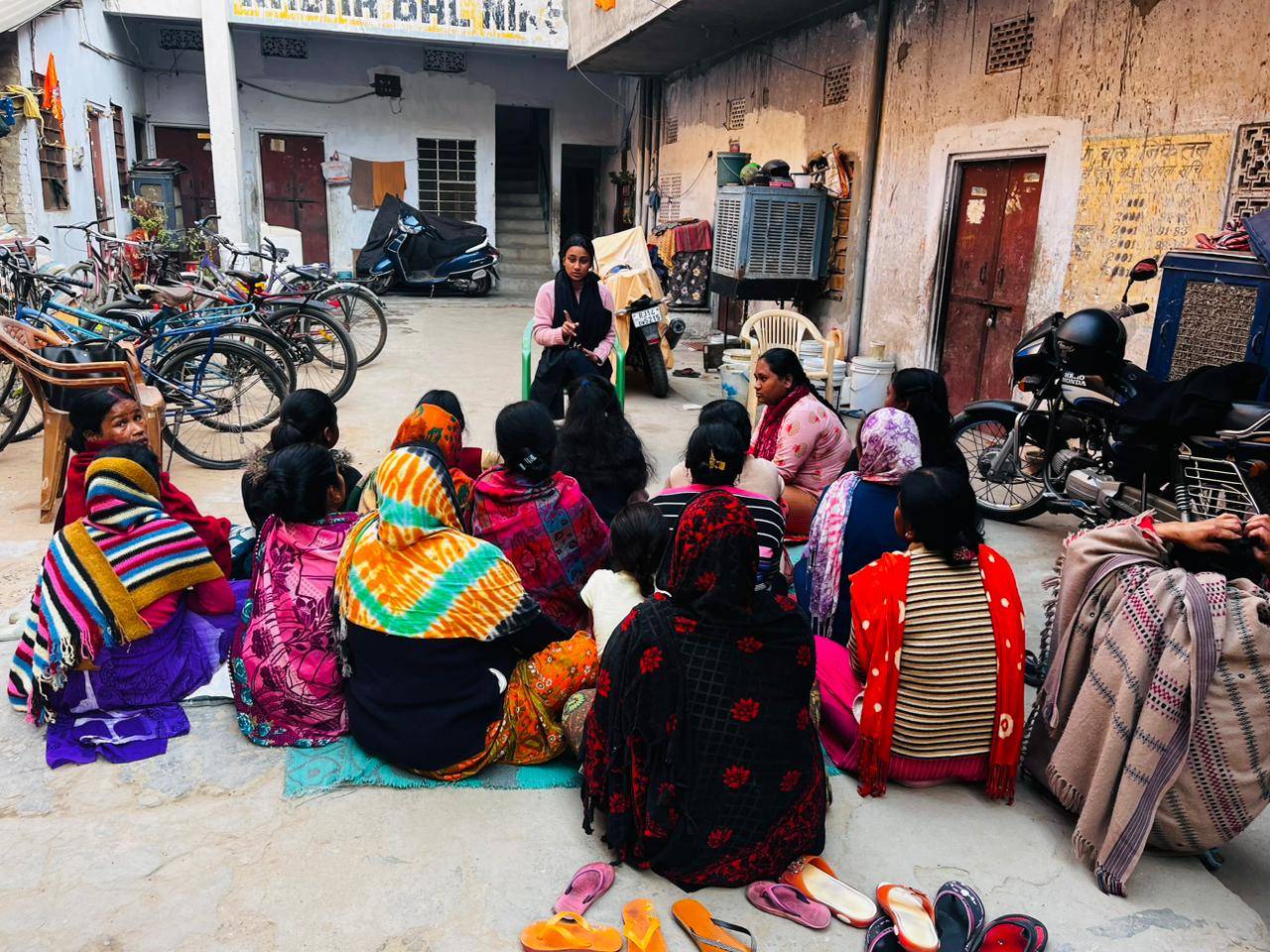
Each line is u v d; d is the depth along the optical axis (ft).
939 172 22.77
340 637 8.65
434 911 7.07
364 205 54.13
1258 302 12.92
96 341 16.85
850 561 10.03
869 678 8.35
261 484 9.07
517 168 61.05
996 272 21.35
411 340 33.71
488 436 21.26
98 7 40.75
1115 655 7.63
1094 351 14.49
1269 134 14.60
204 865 7.48
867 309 26.32
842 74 27.09
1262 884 8.04
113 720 9.18
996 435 17.65
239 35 50.34
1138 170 17.01
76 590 8.80
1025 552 15.07
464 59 53.11
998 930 6.86
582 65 41.42
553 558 9.82
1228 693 7.22
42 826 7.87
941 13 22.36
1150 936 7.10
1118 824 7.50
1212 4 15.34
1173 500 13.02
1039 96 19.31
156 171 44.01
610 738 7.23
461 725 8.43
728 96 35.88
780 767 7.14
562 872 7.54
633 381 27.25
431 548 8.25
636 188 49.39
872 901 7.23
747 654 6.94
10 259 23.75
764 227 26.81
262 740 9.02
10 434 18.47
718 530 6.82
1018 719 8.35
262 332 19.84
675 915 7.00
